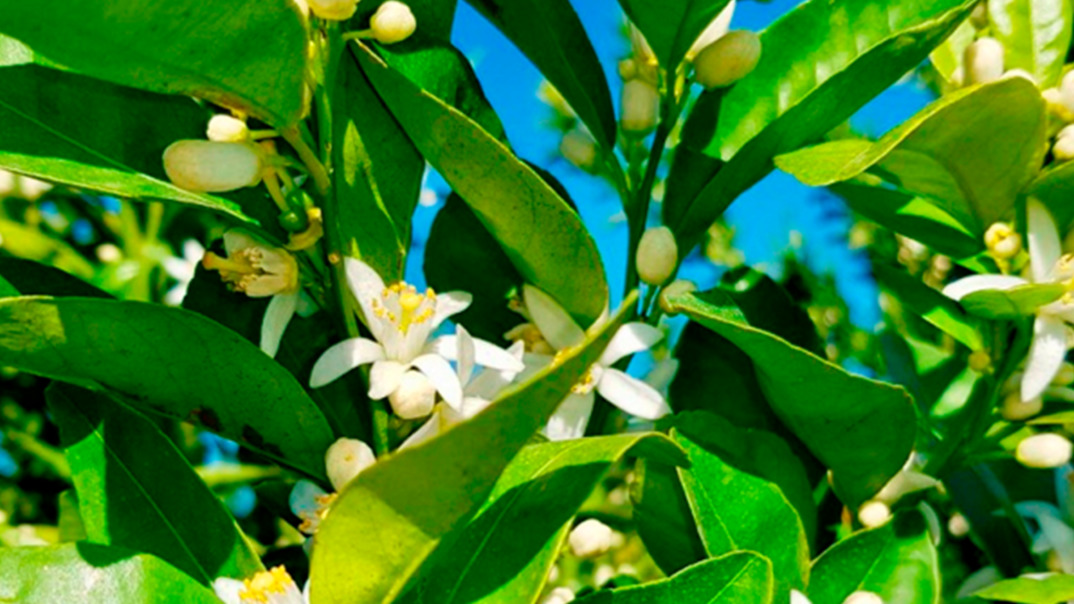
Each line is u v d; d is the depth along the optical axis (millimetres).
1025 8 489
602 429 479
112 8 364
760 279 517
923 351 559
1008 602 492
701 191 472
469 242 486
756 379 495
